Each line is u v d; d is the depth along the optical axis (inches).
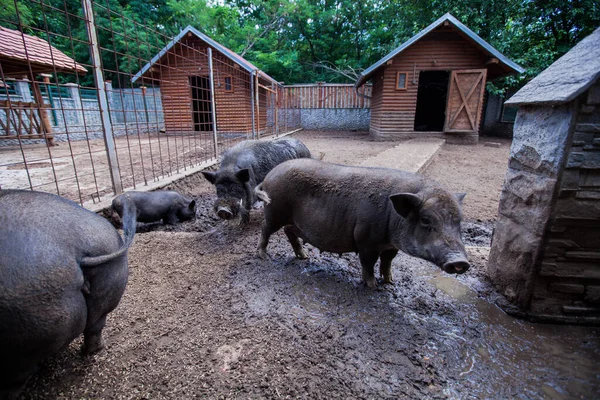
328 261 164.1
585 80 92.4
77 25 1047.6
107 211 208.5
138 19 1112.8
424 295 133.6
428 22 840.3
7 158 412.5
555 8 711.1
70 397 81.3
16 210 64.4
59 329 64.4
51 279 61.7
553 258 112.7
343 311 121.1
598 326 115.6
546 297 118.4
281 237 195.8
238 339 103.4
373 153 502.0
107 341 100.7
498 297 130.8
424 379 90.1
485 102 830.5
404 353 100.3
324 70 1433.3
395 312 121.4
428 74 848.9
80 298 68.8
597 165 100.2
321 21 1332.4
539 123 113.1
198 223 233.1
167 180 282.4
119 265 80.5
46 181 283.0
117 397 81.7
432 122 914.7
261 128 748.6
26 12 824.3
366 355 98.6
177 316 115.0
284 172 149.3
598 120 97.6
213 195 294.4
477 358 100.2
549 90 107.0
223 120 661.3
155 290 131.9
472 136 644.7
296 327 110.3
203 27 1274.6
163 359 94.4
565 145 101.0
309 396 82.7
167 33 1205.7
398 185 121.5
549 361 99.7
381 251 133.9
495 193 290.4
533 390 89.0
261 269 153.5
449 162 442.0
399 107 669.3
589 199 104.0
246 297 128.7
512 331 113.1
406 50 637.3
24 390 81.7
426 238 107.7
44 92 637.9
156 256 165.6
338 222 133.4
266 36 1428.4
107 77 1106.7
